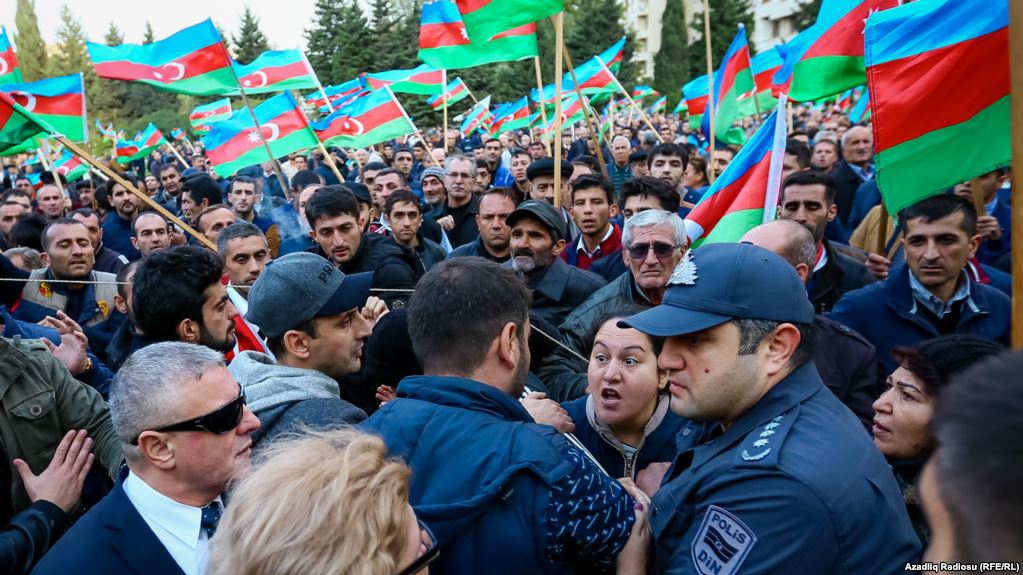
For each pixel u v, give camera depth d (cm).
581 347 394
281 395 239
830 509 163
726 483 175
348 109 991
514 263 464
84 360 320
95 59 715
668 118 2617
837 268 450
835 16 537
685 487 189
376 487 135
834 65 537
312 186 733
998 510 80
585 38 3928
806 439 176
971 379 88
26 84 730
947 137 331
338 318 260
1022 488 78
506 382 205
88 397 273
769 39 5622
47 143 1231
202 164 1792
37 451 256
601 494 178
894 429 232
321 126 973
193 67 715
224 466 200
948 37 329
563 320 454
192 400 194
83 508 271
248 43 4775
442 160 1370
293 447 144
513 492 172
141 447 195
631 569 194
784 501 165
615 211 764
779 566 162
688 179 916
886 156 341
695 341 187
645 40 6394
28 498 254
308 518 129
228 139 816
